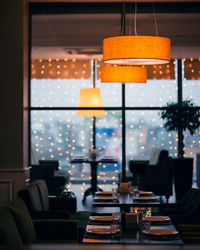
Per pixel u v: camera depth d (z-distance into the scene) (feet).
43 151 24.59
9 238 10.61
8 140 22.40
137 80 19.42
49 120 24.58
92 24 24.67
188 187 24.67
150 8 24.64
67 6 24.73
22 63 22.53
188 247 3.86
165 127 24.56
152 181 24.61
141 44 13.29
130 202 16.65
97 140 24.64
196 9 24.57
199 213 15.90
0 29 22.54
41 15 24.73
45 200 18.25
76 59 24.66
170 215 16.07
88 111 24.66
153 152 24.59
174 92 24.57
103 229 11.84
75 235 14.12
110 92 24.62
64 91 24.63
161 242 10.53
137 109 24.54
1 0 22.57
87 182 24.58
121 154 24.57
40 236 14.12
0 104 22.49
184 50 24.61
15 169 22.21
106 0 24.16
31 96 24.58
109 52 13.67
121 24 24.62
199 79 24.54
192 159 24.63
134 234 11.57
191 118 24.49
